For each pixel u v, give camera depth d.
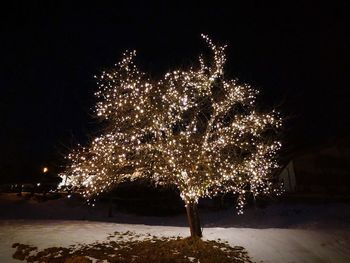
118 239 12.80
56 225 15.83
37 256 10.45
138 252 10.91
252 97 12.23
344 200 24.97
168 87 11.62
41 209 27.17
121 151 11.01
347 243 13.07
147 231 14.52
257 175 11.71
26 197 32.12
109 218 24.61
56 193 32.50
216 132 11.81
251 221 21.61
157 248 11.34
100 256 10.41
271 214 22.55
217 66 12.06
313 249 12.24
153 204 28.25
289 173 27.98
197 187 11.46
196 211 12.45
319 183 26.64
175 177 11.34
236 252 11.29
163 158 11.39
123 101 11.14
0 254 10.70
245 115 11.95
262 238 13.19
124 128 11.37
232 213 24.41
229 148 11.79
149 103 11.24
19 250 11.00
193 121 11.88
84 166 10.91
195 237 12.12
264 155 12.41
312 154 27.16
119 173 11.40
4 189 37.84
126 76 11.48
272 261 10.77
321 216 19.97
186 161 11.20
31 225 15.68
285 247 12.27
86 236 13.18
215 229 14.87
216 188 11.98
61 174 11.47
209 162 11.27
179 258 10.36
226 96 11.89
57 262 9.89
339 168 26.83
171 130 11.45
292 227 17.70
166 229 15.18
